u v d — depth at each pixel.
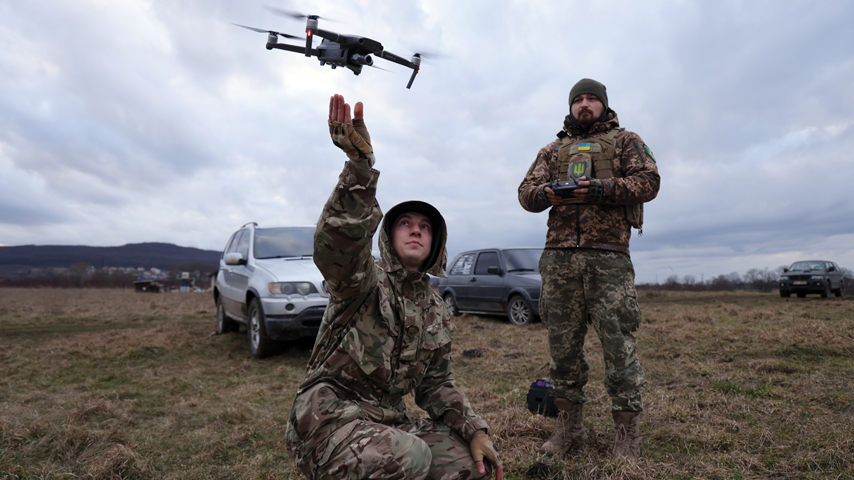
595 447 2.40
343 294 1.26
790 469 2.03
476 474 1.36
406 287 1.41
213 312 11.68
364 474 1.07
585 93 2.44
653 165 2.28
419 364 1.41
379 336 1.31
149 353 5.73
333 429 1.17
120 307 13.37
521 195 2.54
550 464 2.20
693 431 2.51
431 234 1.45
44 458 2.46
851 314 7.46
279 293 5.07
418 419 1.56
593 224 2.29
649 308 10.16
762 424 2.56
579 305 2.36
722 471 2.03
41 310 12.22
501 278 8.30
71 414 3.11
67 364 5.16
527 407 2.99
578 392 2.41
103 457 2.38
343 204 1.14
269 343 5.18
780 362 3.88
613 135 2.42
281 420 3.11
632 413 2.21
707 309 9.10
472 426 1.40
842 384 3.19
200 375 4.64
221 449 2.62
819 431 2.37
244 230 6.64
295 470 2.32
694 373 3.83
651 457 2.26
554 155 2.58
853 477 1.91
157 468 2.41
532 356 5.08
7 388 4.09
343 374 1.30
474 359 5.15
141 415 3.29
